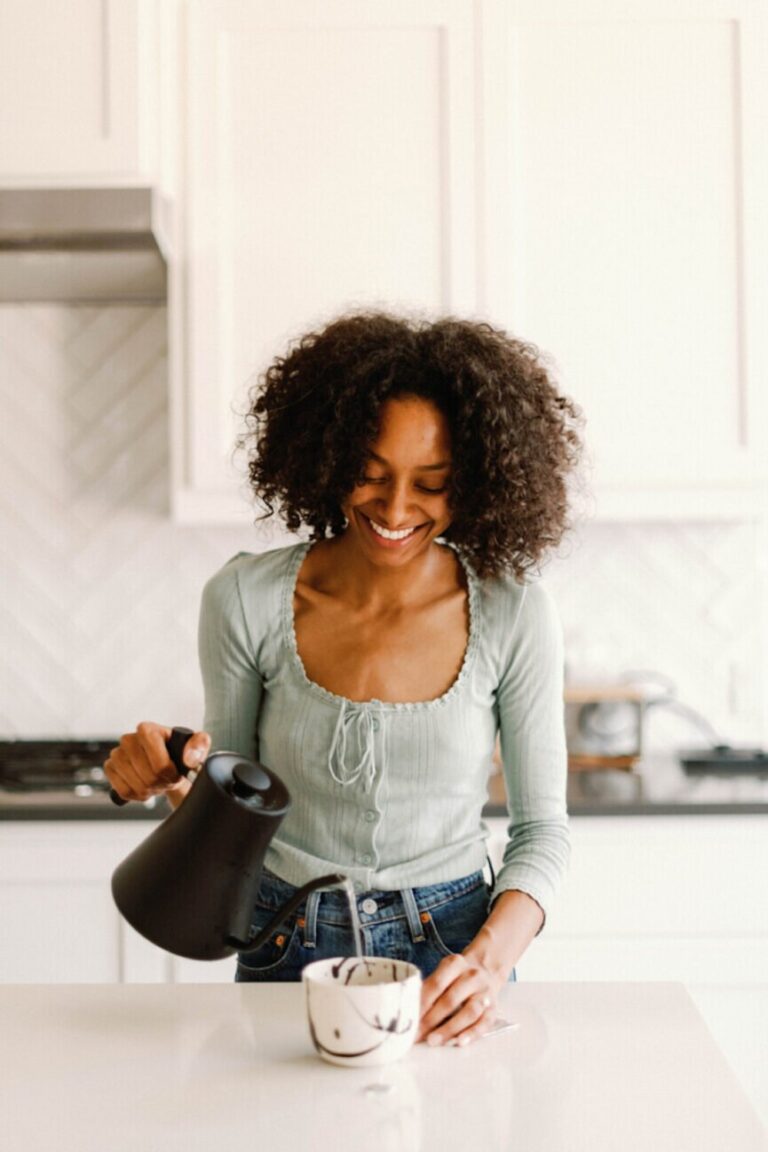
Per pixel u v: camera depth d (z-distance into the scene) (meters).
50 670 2.65
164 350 2.63
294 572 1.31
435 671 1.27
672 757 2.58
